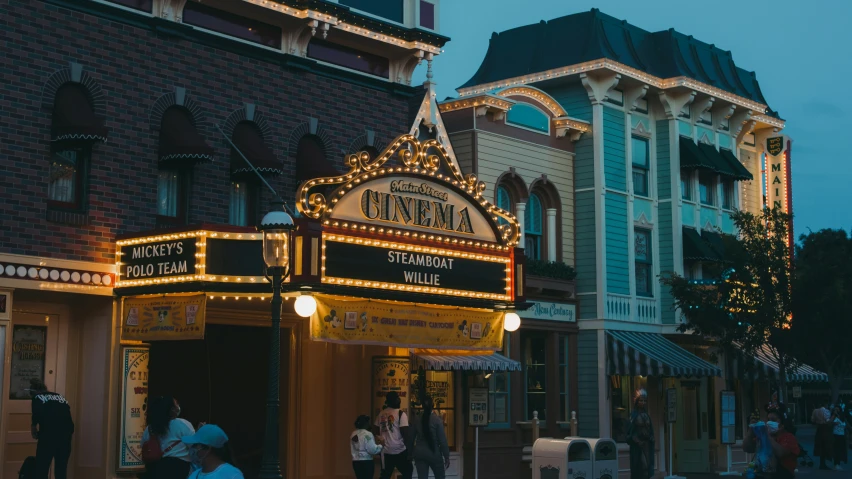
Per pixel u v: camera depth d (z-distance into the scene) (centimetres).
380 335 2077
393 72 2547
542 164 3114
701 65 3634
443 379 2677
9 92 1859
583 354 3147
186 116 2136
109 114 2000
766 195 4038
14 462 1933
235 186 2244
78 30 1964
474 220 2270
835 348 3469
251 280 1878
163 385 2198
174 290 1886
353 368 2469
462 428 2698
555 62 3362
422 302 2139
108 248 1981
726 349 3266
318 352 2408
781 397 3431
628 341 3133
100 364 1983
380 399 2459
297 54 2325
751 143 4025
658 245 3444
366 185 2045
